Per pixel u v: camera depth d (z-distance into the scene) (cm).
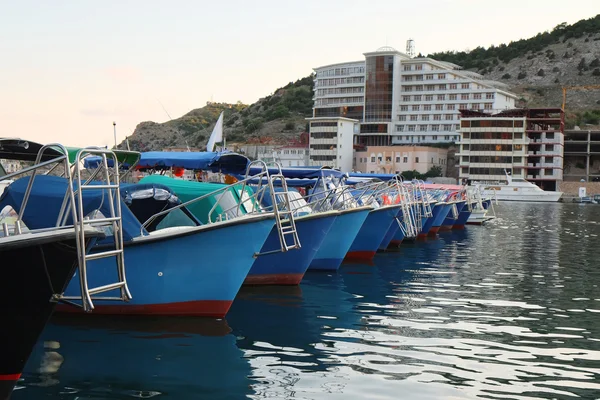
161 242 1308
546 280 2147
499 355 1219
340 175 2595
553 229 4519
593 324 1495
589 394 1012
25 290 869
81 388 963
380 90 13638
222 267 1369
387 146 12888
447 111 13338
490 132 11681
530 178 11700
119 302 1358
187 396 945
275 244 1847
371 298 1759
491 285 2027
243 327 1367
